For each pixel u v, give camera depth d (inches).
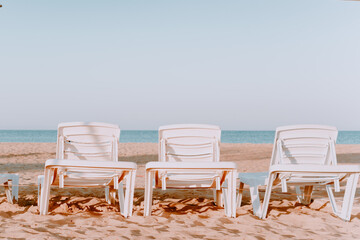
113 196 178.1
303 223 146.3
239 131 4483.3
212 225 134.9
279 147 153.9
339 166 139.8
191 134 151.1
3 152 561.3
